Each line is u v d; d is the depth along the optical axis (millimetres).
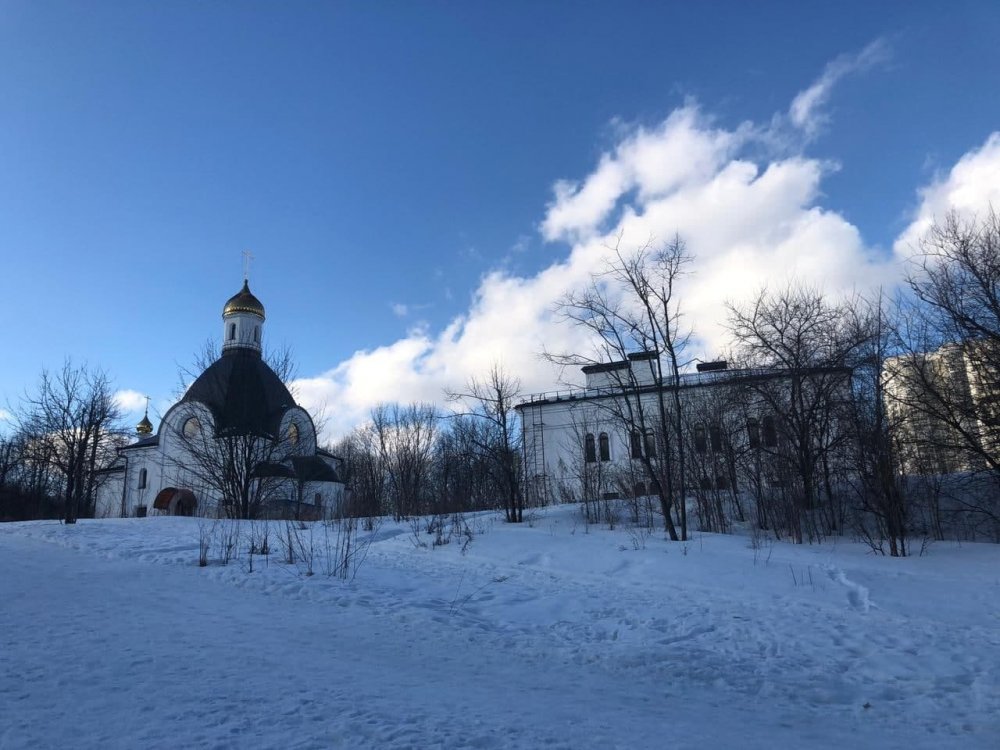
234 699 6129
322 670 7473
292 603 11656
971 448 21469
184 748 4906
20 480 44844
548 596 12836
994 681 7844
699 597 12750
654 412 38500
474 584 13969
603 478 32719
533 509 28781
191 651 7887
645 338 21047
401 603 11883
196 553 16422
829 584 13391
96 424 35531
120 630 8758
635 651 9094
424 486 39188
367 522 23031
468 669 8156
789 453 22969
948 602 11875
